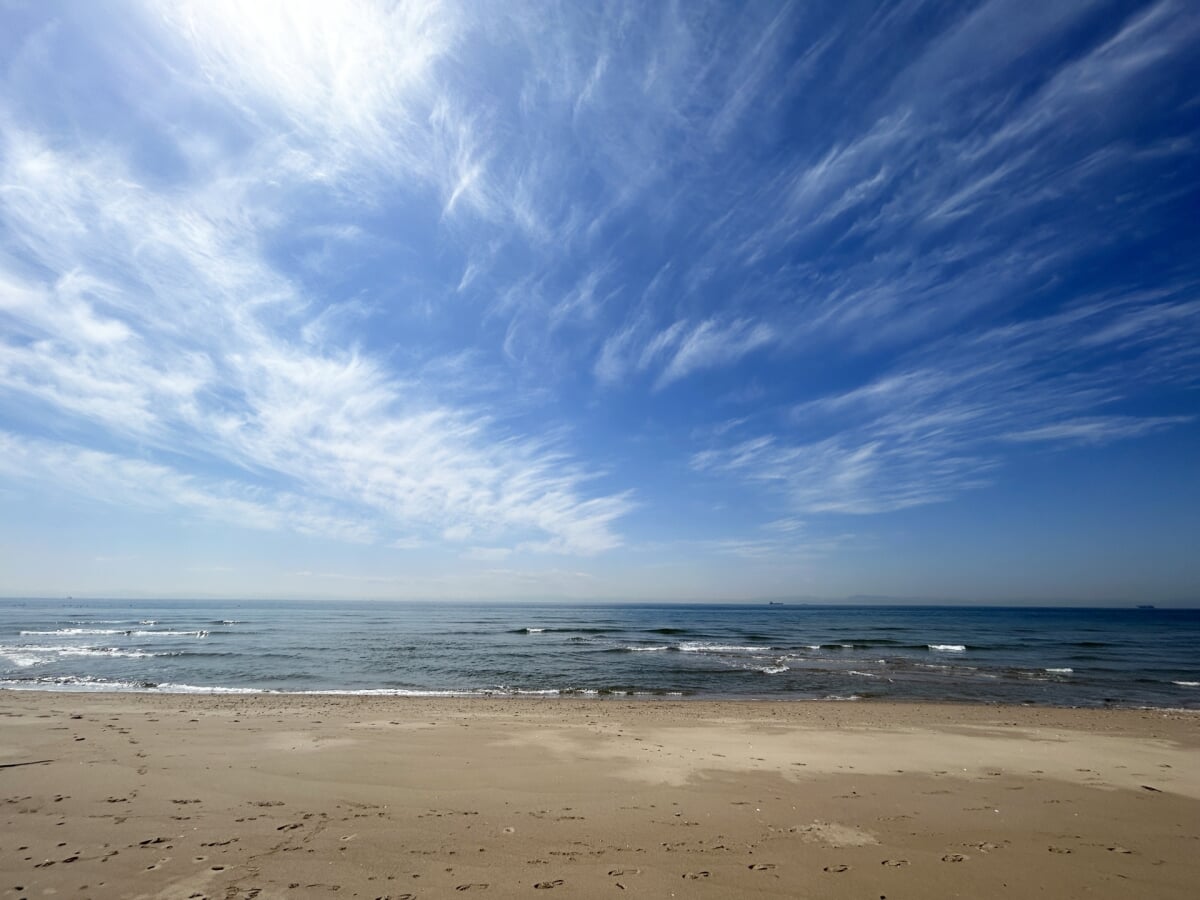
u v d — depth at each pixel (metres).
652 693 18.67
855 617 117.69
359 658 28.66
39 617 77.81
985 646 40.88
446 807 6.58
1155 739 11.09
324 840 5.57
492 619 86.38
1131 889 4.86
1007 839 5.91
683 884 4.82
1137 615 161.75
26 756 8.20
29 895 4.39
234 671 23.17
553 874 4.95
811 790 7.48
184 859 5.07
